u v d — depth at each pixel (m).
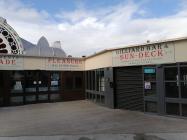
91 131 8.74
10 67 16.75
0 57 16.44
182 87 10.55
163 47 11.35
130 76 13.25
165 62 11.25
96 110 13.69
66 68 18.97
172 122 9.92
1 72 16.47
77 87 19.39
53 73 18.48
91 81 18.06
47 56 18.20
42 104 17.20
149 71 12.04
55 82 18.53
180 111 10.59
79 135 8.25
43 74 18.06
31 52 21.86
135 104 12.96
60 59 18.73
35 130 9.09
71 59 19.20
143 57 12.32
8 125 10.09
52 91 18.36
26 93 17.31
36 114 12.80
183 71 10.55
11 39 19.64
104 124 9.84
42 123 10.35
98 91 16.47
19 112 13.65
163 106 11.27
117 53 13.86
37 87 17.78
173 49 10.95
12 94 16.75
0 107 16.02
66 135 8.28
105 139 7.77
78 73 19.52
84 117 11.55
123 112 12.70
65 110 14.02
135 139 7.69
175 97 10.81
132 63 12.93
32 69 17.58
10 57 16.77
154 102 11.81
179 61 10.70
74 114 12.50
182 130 8.55
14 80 16.91
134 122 10.09
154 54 11.77
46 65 18.16
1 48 19.39
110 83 14.25
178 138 7.68
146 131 8.53
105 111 13.22
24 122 10.68
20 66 17.11
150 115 11.65
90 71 18.28
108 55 14.52
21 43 19.98
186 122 9.87
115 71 14.22
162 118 10.82
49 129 9.19
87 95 19.17
